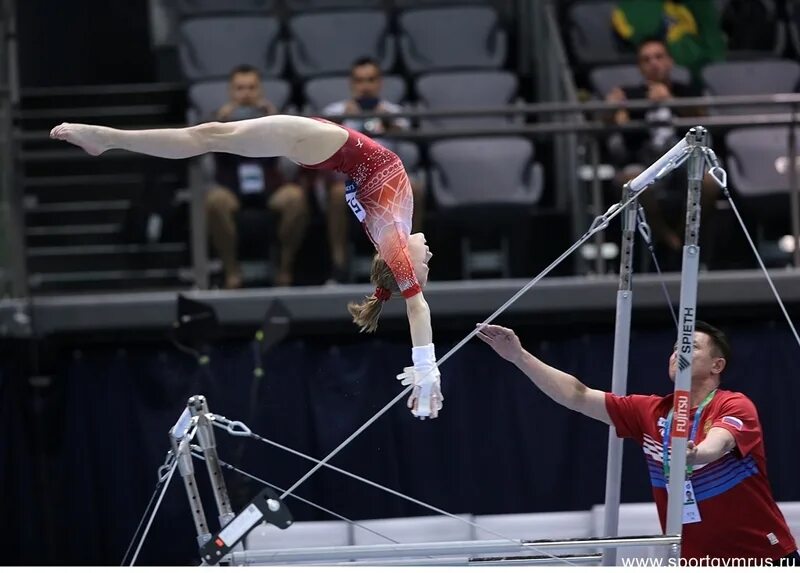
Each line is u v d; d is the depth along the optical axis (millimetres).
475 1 37719
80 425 28906
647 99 30031
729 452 15031
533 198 29141
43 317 28297
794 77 33031
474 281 29188
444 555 13055
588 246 29141
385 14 35938
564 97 33188
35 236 31094
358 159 14242
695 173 14461
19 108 33969
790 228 29297
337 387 28688
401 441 28766
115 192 33094
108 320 28375
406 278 13695
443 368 28656
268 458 28375
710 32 34125
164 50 39156
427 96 32844
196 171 28000
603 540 13180
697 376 15680
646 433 15469
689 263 14422
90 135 13172
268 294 27953
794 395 28484
